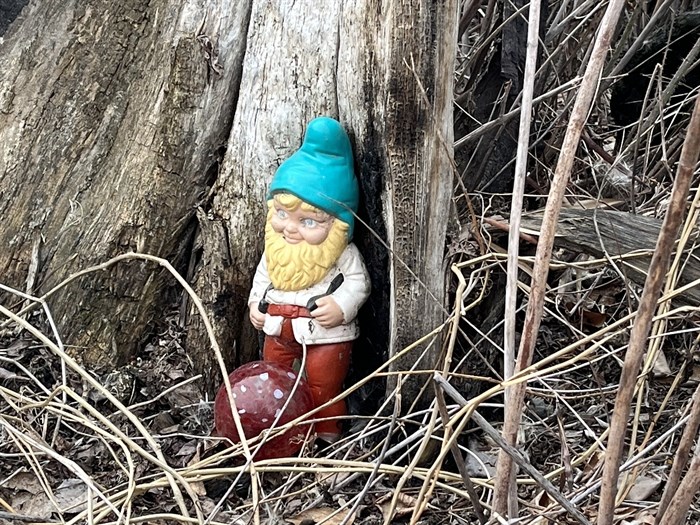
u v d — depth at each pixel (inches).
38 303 41.6
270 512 35.6
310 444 39.5
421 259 38.6
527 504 34.1
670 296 33.0
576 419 43.6
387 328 42.1
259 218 43.3
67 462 34.0
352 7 38.0
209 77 43.8
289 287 39.8
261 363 39.9
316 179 38.6
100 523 36.1
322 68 40.6
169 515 33.3
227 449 36.7
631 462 32.2
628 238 40.4
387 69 36.7
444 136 37.3
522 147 28.5
